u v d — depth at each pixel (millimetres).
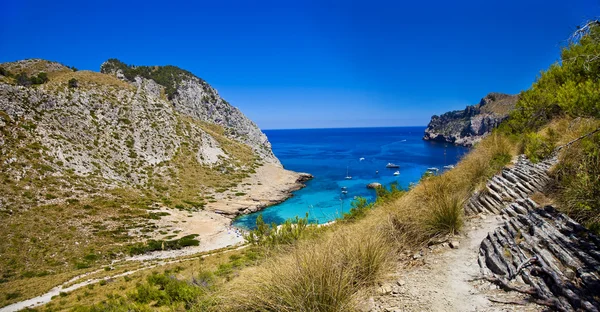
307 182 74188
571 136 6457
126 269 29547
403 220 6406
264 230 9828
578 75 7289
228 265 8523
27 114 59562
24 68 94750
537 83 10469
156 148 73938
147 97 87312
